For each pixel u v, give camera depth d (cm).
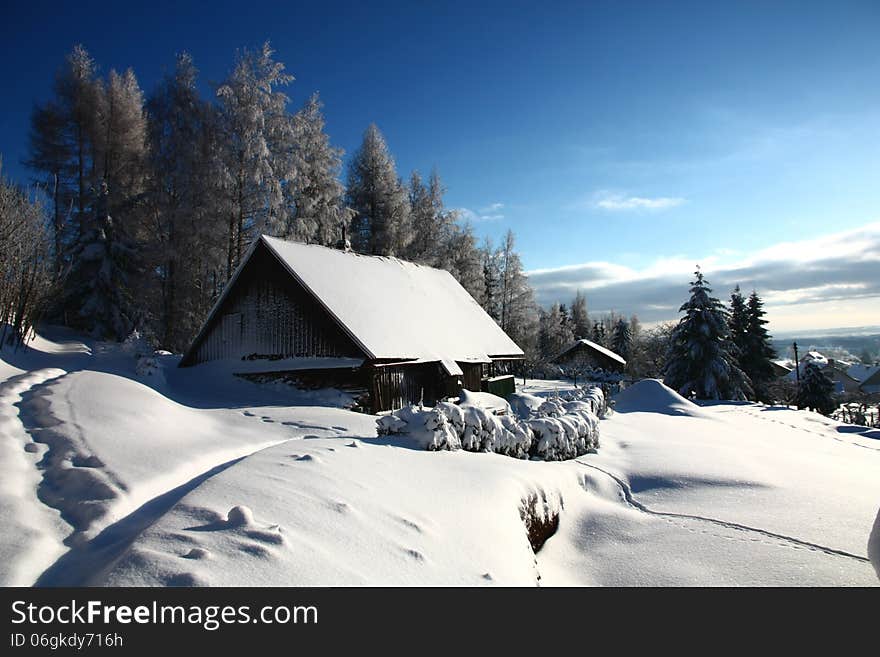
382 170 3909
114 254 2616
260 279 1922
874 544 448
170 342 2786
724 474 980
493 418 955
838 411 4303
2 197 1697
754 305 4897
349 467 643
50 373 1034
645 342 7144
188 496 493
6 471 564
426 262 4059
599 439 1320
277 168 2680
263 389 1800
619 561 641
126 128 3170
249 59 2698
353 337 1661
